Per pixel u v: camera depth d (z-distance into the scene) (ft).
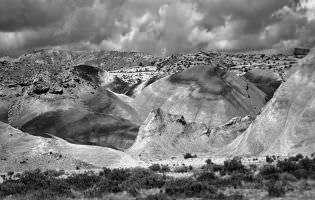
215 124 431.43
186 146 284.00
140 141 291.99
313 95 200.03
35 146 203.82
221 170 137.08
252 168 137.80
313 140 179.32
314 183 108.37
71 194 112.78
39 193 113.70
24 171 170.91
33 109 436.76
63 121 407.85
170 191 107.34
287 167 124.67
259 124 215.10
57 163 188.96
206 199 99.30
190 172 146.20
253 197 98.84
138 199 102.17
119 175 134.92
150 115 319.06
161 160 226.79
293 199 94.99
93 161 198.29
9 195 118.01
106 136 385.09
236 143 237.86
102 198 107.14
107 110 461.78
